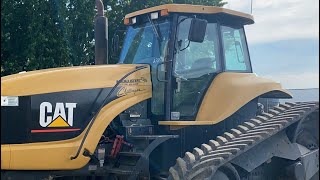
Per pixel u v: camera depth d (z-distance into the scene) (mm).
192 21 4727
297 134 5102
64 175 4547
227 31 5387
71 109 4547
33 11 11711
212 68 5168
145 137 4629
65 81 4602
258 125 4922
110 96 4742
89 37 13039
